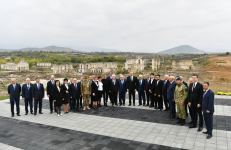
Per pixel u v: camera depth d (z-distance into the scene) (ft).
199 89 34.60
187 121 39.96
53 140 32.53
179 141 30.91
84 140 32.27
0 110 51.90
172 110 41.50
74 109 49.85
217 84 85.05
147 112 46.50
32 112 48.03
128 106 52.37
